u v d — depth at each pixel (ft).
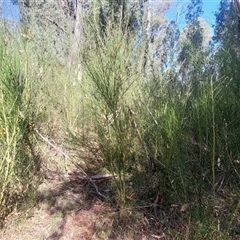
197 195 5.90
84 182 7.82
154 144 6.81
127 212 6.49
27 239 5.93
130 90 7.24
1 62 6.28
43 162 8.14
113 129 6.71
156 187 6.94
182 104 6.64
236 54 7.65
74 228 6.26
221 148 6.35
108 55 6.18
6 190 6.14
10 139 6.05
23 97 6.85
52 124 9.55
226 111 6.45
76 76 9.50
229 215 5.82
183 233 5.78
